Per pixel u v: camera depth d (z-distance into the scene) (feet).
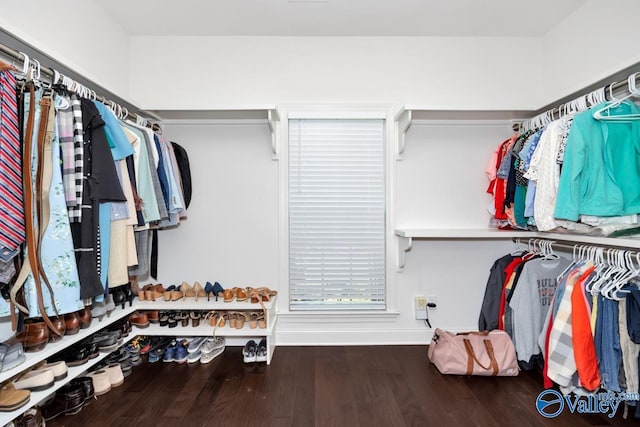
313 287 7.68
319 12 6.59
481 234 6.77
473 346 6.25
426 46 7.54
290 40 7.52
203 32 7.34
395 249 7.61
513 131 7.64
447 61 7.54
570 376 5.15
